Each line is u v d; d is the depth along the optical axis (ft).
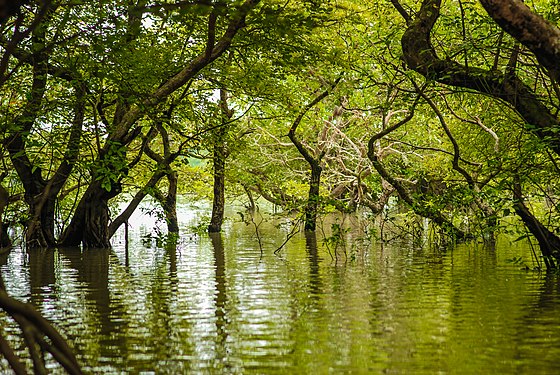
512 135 67.00
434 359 25.82
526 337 28.94
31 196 77.00
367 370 24.61
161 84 68.64
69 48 58.23
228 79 70.74
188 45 71.82
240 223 125.70
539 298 38.09
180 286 45.62
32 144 61.00
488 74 47.98
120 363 26.14
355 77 79.30
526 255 60.44
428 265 54.49
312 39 66.74
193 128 92.22
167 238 86.12
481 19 52.44
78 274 53.52
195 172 108.06
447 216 74.08
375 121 114.93
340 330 30.94
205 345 28.68
